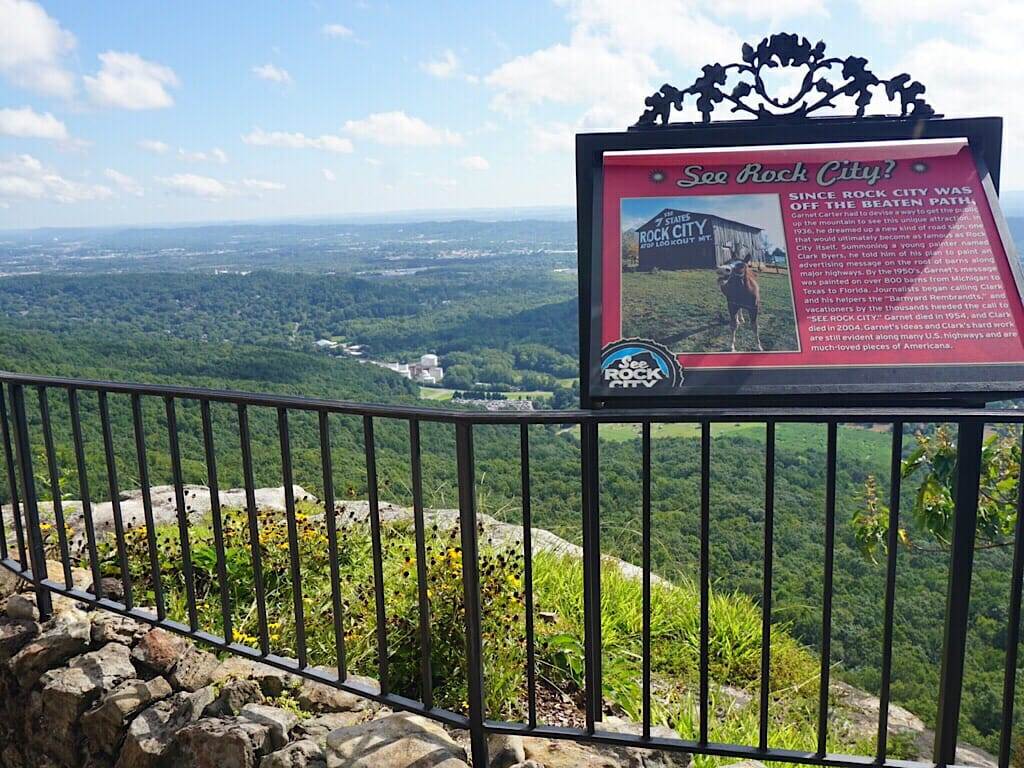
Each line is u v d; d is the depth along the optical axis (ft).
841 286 7.41
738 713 10.90
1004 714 6.78
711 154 8.32
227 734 8.06
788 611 15.33
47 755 9.53
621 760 8.13
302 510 16.30
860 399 7.06
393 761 7.59
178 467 8.79
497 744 8.11
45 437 9.89
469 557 7.09
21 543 10.71
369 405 7.29
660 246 7.91
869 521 13.99
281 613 11.05
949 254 7.41
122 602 11.20
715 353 7.27
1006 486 12.40
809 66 8.01
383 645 7.87
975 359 6.91
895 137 7.92
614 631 11.91
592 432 7.52
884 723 6.88
